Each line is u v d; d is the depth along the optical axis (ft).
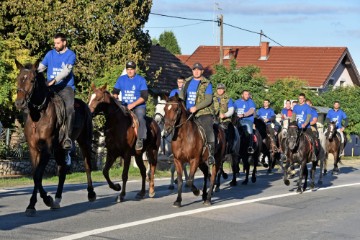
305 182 63.57
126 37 94.17
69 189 55.47
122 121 47.32
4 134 80.28
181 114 45.37
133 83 49.34
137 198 50.57
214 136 47.29
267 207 49.49
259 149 71.26
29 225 37.14
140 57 94.43
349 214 47.47
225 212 45.55
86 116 45.27
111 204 46.93
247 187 64.80
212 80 111.24
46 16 89.66
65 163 43.75
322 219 44.68
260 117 84.53
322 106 135.23
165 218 41.60
